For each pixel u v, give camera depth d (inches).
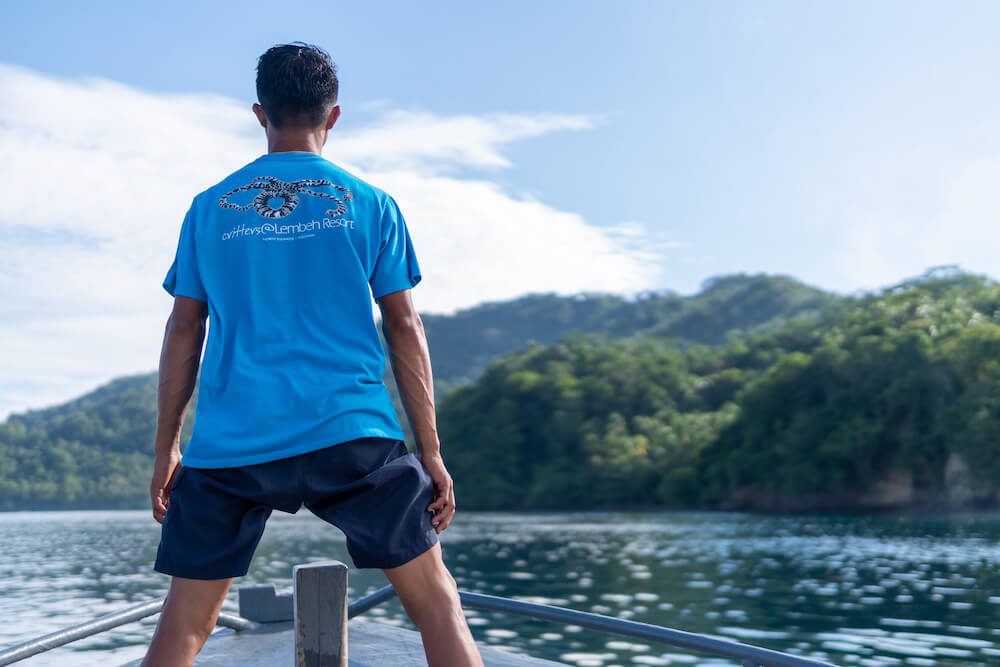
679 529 2559.1
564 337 6520.7
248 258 65.9
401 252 69.7
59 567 1384.1
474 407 5625.0
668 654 544.4
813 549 1624.0
